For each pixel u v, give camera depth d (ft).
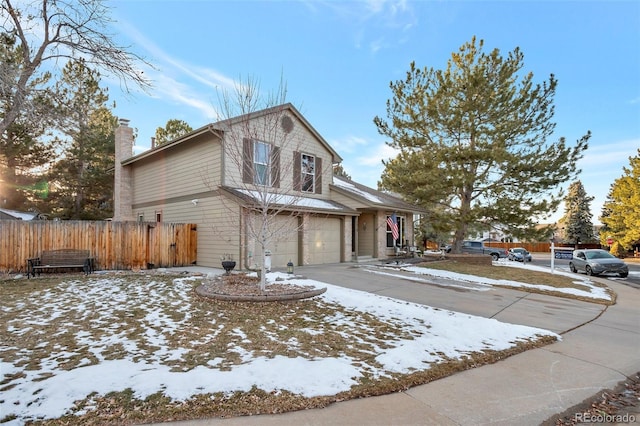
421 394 12.10
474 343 17.93
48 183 71.82
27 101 20.35
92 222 38.01
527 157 53.47
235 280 30.07
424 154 57.00
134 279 31.91
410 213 69.97
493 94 54.19
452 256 58.95
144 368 12.81
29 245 34.91
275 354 14.82
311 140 52.16
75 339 15.92
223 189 39.99
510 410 11.23
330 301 25.18
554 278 45.55
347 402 11.20
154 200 53.88
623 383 14.12
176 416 9.77
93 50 22.09
